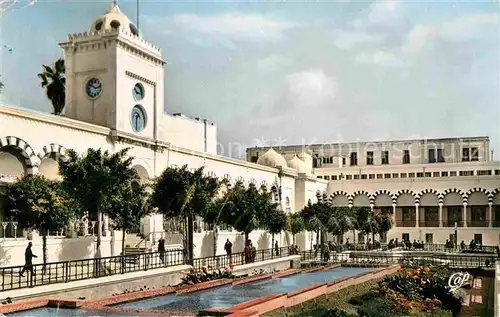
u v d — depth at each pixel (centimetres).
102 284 2300
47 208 2633
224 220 4175
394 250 5691
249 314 1450
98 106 3781
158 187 3456
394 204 7125
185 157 4400
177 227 4247
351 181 7306
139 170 3903
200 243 4400
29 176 2800
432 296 2423
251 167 5494
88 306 1753
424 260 4166
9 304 1719
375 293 2325
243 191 4416
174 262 3106
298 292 2017
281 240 6050
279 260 3953
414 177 7256
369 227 6159
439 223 6900
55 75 5234
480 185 6775
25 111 2959
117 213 2964
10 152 2994
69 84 3872
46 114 3095
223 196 4366
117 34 3756
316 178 6919
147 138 3903
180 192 3422
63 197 2731
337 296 2247
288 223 5338
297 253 4684
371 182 7225
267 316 1648
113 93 3747
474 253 5300
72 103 3853
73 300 1784
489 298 2894
